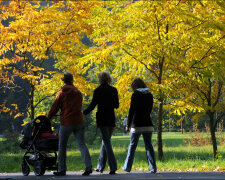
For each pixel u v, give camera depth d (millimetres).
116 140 39000
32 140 9867
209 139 26922
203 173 9547
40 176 9289
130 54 14508
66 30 16438
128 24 13508
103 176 8547
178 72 13930
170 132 54750
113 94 9203
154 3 12555
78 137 9148
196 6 14547
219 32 14312
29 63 17062
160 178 7836
